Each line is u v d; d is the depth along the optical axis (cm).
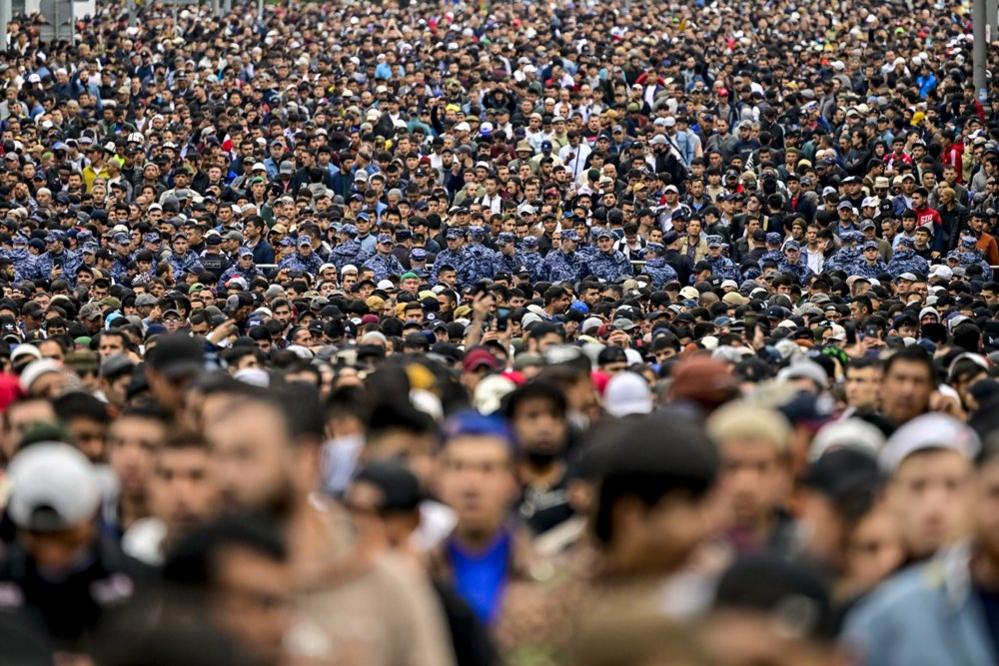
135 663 1407
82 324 7238
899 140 11688
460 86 14012
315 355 5741
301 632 2103
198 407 3114
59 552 2512
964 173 11575
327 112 13338
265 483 2198
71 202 11162
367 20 18075
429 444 3091
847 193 10238
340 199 11081
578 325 6812
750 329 6425
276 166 11975
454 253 9388
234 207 10100
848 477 2534
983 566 2186
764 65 15200
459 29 17400
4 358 5022
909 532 2439
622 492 2022
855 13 18675
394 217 10362
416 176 11238
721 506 2722
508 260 9475
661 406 3766
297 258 9519
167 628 1419
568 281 8531
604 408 4056
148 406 3194
